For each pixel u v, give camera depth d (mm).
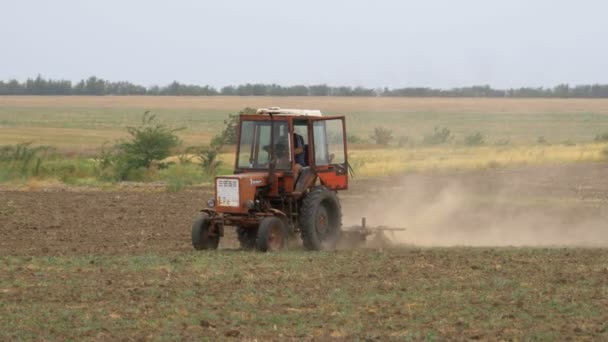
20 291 29969
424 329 24531
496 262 36188
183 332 24328
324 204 41750
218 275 32969
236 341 23375
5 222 52844
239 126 41625
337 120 42938
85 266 35531
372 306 27438
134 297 28875
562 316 26016
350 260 36781
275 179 40469
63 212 58344
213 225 41406
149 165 90062
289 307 27375
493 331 24266
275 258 37312
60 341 23453
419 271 33844
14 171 85875
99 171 87938
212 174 89375
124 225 52281
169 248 42656
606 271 33562
